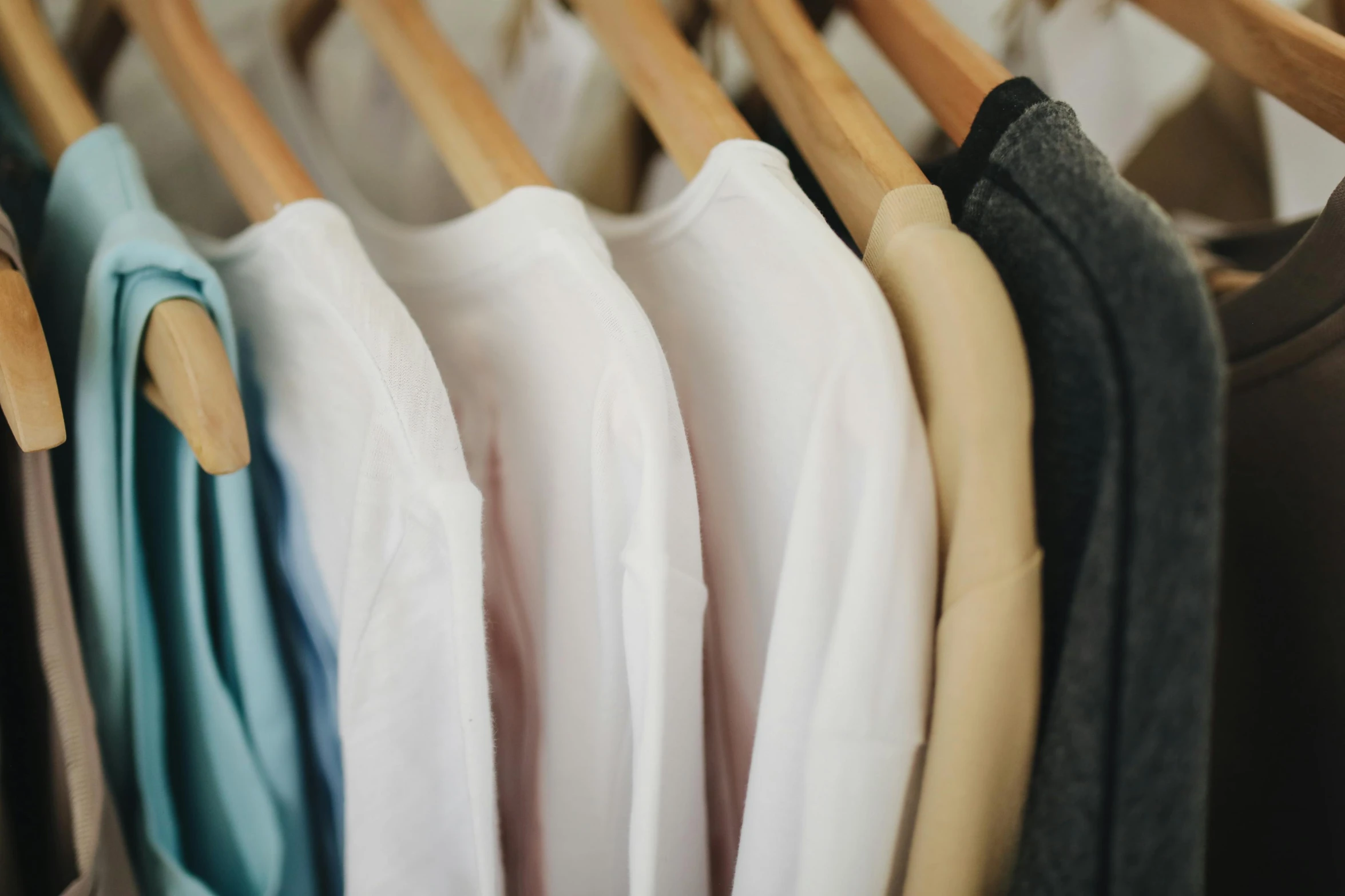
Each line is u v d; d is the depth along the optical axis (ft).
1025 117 1.00
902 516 0.93
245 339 1.42
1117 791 0.89
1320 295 1.17
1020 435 0.90
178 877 1.39
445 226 1.35
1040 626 0.93
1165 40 1.88
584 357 1.14
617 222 1.37
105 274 1.12
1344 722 1.25
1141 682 0.86
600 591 1.16
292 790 1.48
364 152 1.98
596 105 1.76
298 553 1.44
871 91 1.87
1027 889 0.95
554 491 1.25
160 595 1.47
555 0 1.76
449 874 1.25
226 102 1.30
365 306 1.13
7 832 1.31
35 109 1.32
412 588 1.13
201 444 1.01
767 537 1.20
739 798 1.35
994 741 0.95
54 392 0.95
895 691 0.97
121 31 1.63
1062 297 0.90
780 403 1.13
